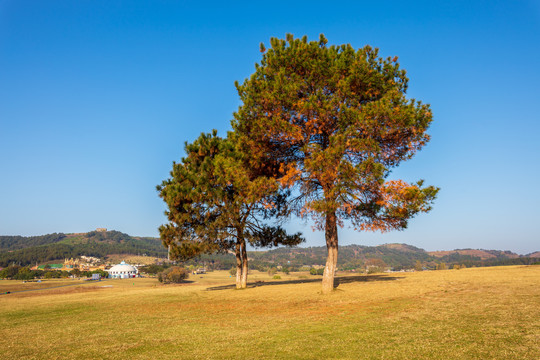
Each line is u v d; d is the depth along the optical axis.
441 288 20.03
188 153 28.72
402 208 18.84
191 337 12.33
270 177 23.36
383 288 21.81
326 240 22.42
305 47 21.06
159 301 25.81
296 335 11.40
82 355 10.47
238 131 23.44
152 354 10.16
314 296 20.88
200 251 27.31
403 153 21.28
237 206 24.80
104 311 21.83
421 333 10.42
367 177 18.31
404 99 19.73
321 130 20.98
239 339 11.44
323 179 19.30
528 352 7.94
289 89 19.94
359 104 20.64
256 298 22.91
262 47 22.91
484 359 7.75
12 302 32.72
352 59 20.81
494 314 12.12
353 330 11.52
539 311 11.98
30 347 12.12
